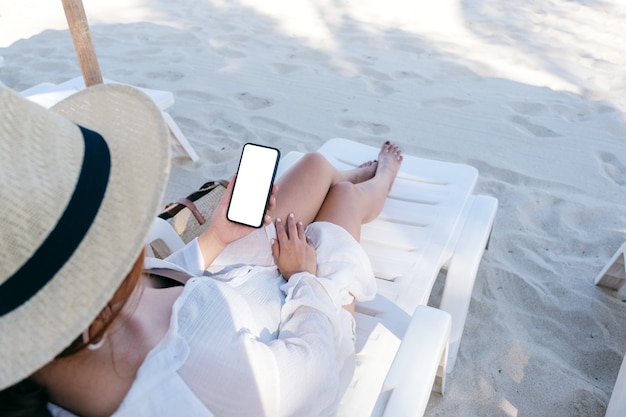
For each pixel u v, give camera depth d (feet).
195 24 15.90
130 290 2.48
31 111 2.28
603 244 7.63
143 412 2.46
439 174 7.06
